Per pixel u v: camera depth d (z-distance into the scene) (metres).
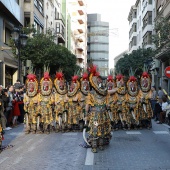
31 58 23.47
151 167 6.89
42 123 12.06
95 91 8.41
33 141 10.32
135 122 12.91
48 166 7.11
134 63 41.75
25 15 30.52
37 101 12.02
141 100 13.01
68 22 65.50
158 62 40.22
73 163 7.38
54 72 27.53
